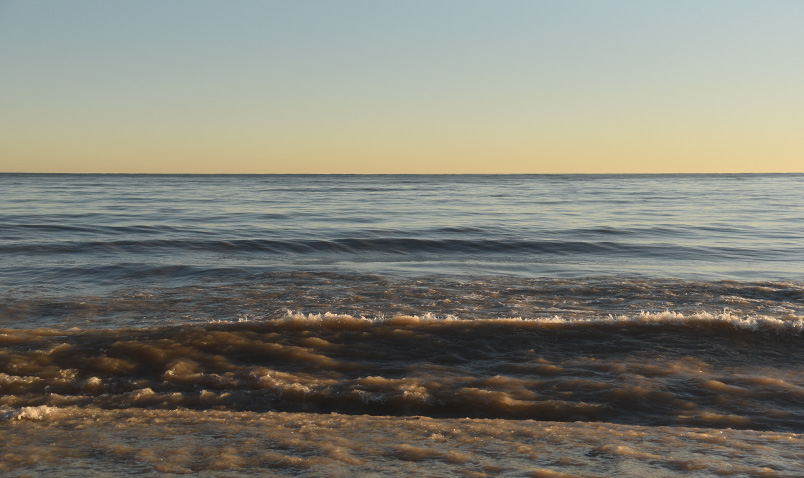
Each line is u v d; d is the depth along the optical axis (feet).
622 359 23.47
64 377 21.01
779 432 17.15
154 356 23.09
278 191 222.69
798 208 126.00
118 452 12.94
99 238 66.28
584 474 12.07
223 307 34.88
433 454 13.34
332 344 25.04
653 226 85.66
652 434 15.64
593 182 402.93
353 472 11.89
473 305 35.37
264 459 12.64
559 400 19.47
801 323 26.68
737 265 53.36
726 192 216.54
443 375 21.93
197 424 15.92
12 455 12.60
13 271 46.62
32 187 234.99
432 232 75.87
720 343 25.29
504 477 11.80
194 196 173.17
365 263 53.67
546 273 48.32
